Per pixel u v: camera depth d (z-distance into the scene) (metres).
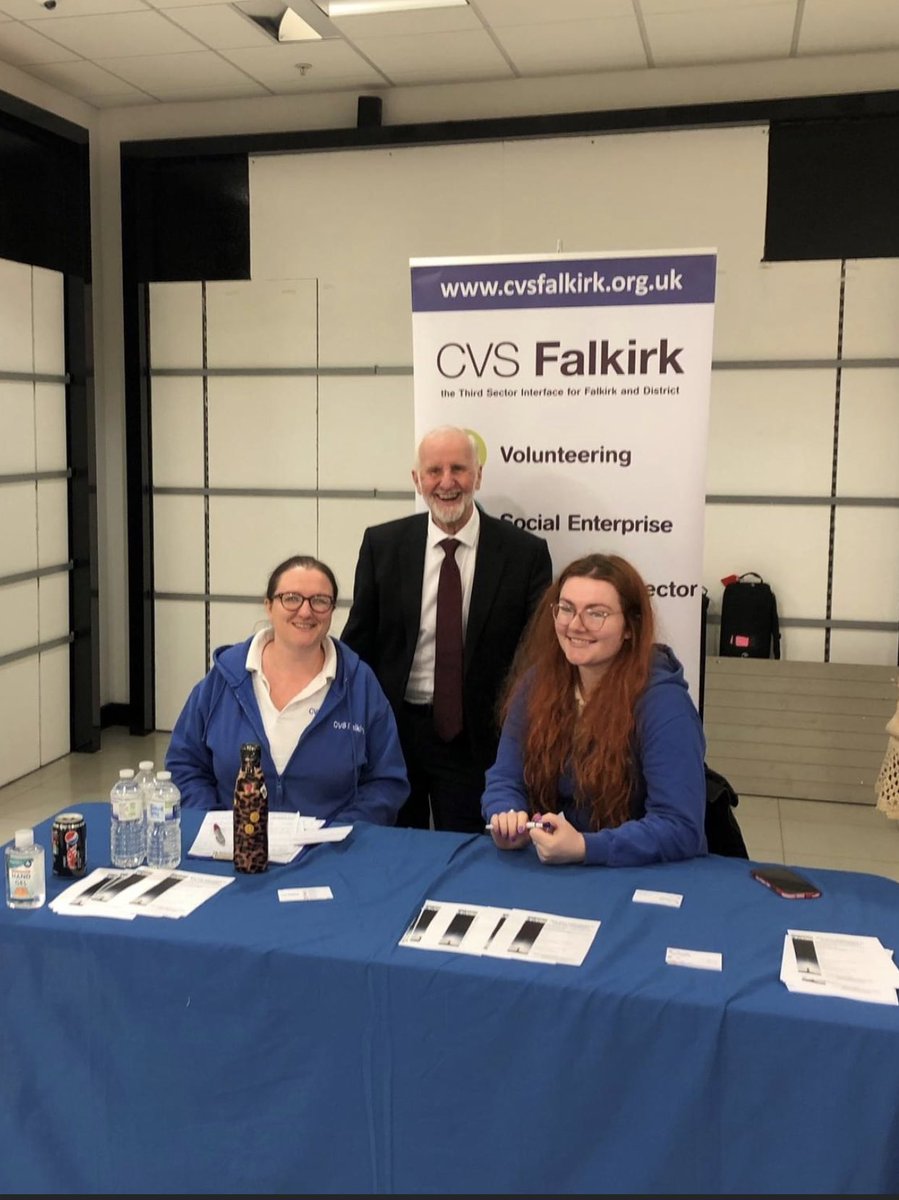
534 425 3.15
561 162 5.09
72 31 4.55
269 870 2.03
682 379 3.05
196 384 5.70
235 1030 1.71
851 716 4.90
